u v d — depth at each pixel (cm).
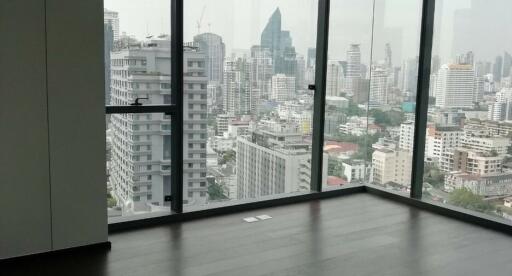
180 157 406
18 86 302
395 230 397
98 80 330
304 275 302
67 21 313
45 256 326
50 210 325
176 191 411
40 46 306
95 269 306
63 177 326
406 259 332
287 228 398
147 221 394
